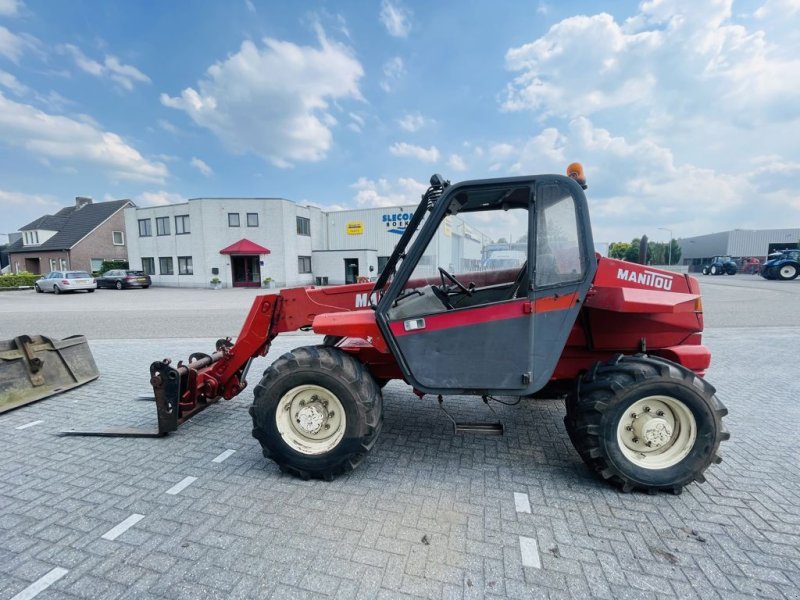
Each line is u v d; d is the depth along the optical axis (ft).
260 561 6.17
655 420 7.85
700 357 8.91
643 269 9.07
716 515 7.33
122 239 114.42
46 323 32.83
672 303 8.05
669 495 7.98
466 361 8.29
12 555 6.33
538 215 7.90
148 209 87.15
